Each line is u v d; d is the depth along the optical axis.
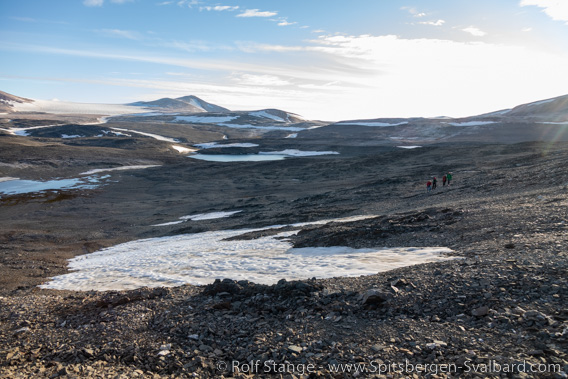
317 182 98.00
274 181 106.50
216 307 11.10
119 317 11.37
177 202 83.00
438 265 12.67
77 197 91.12
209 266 21.91
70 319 11.98
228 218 55.28
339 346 8.07
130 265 28.19
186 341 9.22
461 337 7.71
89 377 7.78
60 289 23.12
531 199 25.31
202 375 7.75
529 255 11.66
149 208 77.50
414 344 7.74
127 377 7.64
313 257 20.70
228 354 8.45
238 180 110.69
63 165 133.62
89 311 12.60
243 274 18.06
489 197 33.84
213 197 86.88
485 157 95.06
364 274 13.91
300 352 8.04
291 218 44.28
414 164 106.44
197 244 34.97
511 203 25.59
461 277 10.55
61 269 34.00
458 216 24.30
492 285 9.62
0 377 8.14
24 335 10.95
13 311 13.33
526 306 8.32
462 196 40.16
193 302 11.97
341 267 16.36
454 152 113.75
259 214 54.31
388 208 42.28
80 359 8.89
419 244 19.56
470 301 9.08
